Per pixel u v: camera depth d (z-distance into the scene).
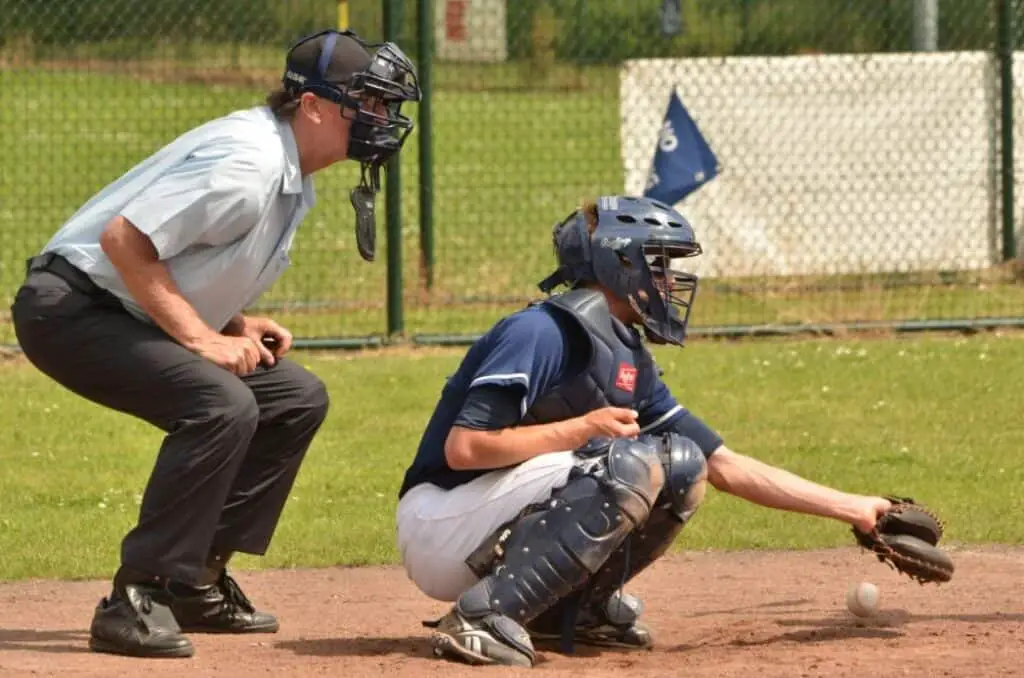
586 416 17.30
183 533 18.03
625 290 17.84
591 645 19.02
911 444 33.16
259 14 63.62
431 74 46.00
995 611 21.19
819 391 37.97
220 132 17.97
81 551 25.64
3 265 51.25
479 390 17.27
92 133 62.09
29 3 58.47
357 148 18.61
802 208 48.22
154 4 62.03
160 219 17.47
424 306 46.75
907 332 45.22
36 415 35.66
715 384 38.56
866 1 63.34
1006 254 49.44
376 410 36.09
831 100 48.16
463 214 59.78
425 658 17.97
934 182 48.84
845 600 22.08
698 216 47.81
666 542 18.30
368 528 27.34
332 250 51.00
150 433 34.56
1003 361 41.44
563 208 60.47
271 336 19.78
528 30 67.44
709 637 19.73
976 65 48.81
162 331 18.28
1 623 20.88
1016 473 30.98
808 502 18.86
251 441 19.70
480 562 17.78
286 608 22.19
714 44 63.34
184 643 18.23
